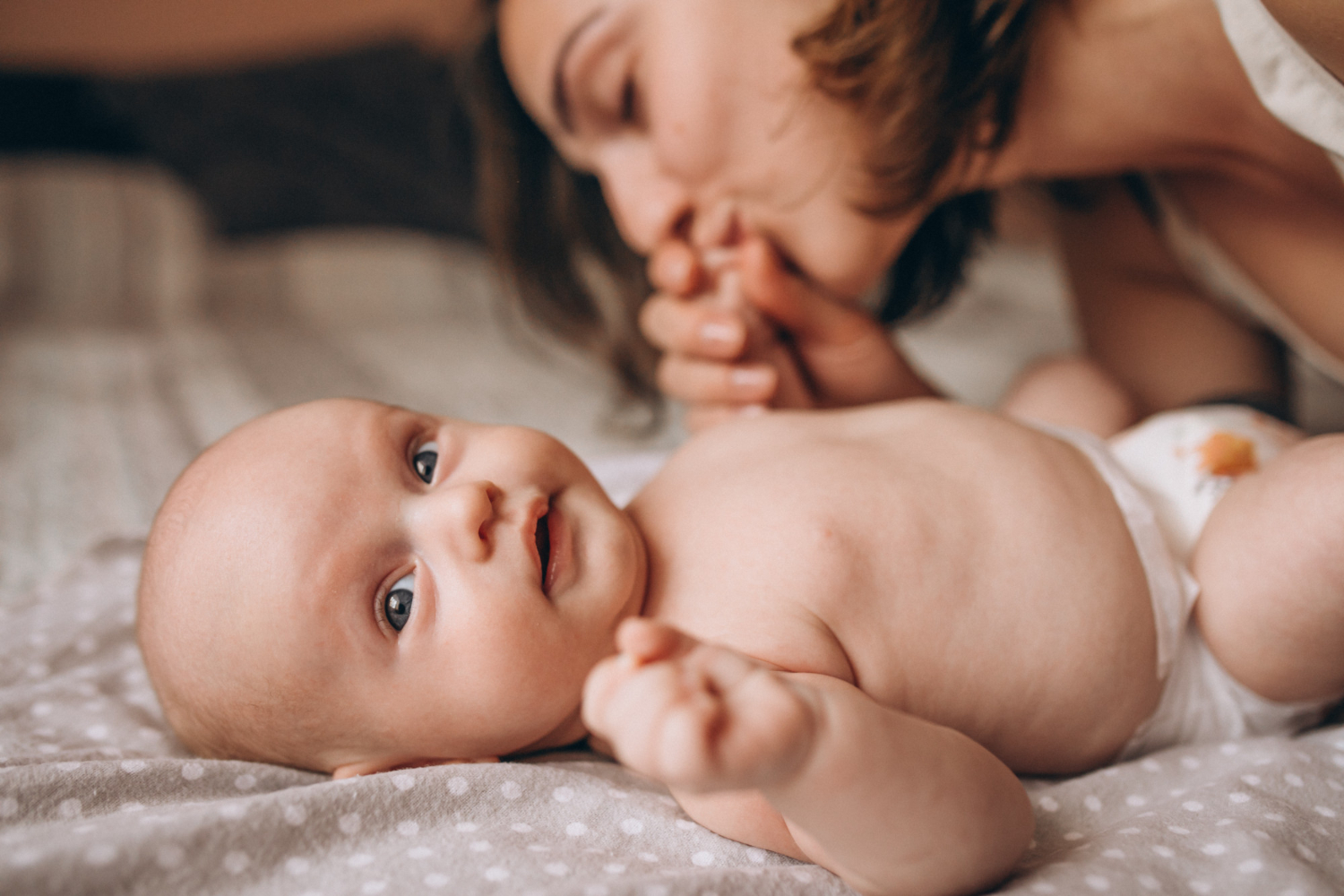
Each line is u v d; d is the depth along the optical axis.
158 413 1.74
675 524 0.83
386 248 2.82
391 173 2.85
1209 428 0.93
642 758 0.48
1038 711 0.75
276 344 2.33
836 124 1.00
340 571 0.73
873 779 0.54
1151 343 1.36
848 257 1.08
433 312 2.79
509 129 1.42
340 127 2.82
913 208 1.05
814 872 0.61
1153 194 1.21
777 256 1.12
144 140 2.67
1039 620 0.74
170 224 2.62
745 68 0.99
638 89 1.07
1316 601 0.73
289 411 0.84
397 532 0.75
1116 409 1.21
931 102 0.97
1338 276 1.07
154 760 0.70
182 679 0.75
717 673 0.52
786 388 1.17
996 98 1.01
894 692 0.72
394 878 0.58
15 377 1.95
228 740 0.76
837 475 0.79
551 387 2.01
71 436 1.61
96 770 0.67
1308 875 0.55
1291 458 0.78
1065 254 1.43
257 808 0.61
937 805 0.56
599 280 1.71
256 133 2.75
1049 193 1.38
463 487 0.74
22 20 2.93
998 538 0.77
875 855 0.56
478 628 0.72
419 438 0.83
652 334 1.20
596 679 0.50
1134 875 0.56
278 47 3.21
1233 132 1.00
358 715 0.73
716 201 1.09
